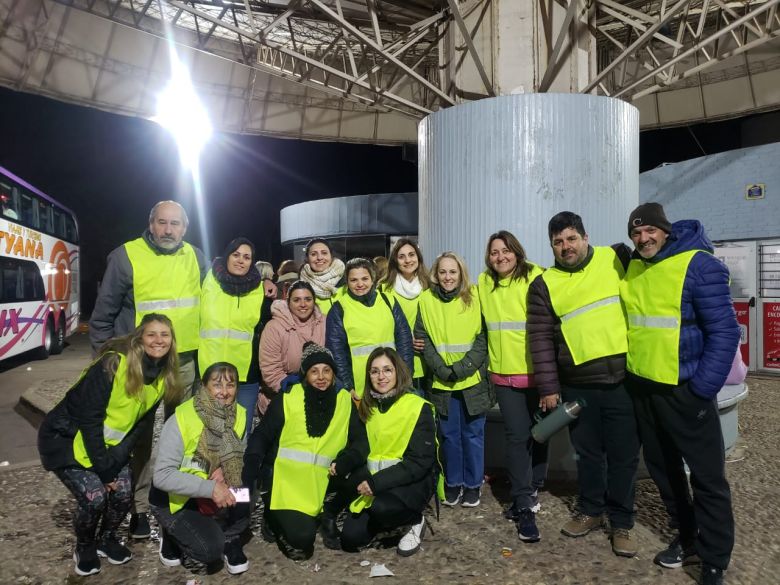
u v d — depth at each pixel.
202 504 3.28
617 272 3.37
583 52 6.46
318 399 3.41
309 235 17.66
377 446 3.50
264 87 21.81
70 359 13.72
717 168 10.29
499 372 3.79
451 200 5.84
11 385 10.24
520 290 3.75
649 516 3.90
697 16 14.45
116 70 18.45
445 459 4.07
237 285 4.00
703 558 2.96
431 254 6.08
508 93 6.16
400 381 3.52
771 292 9.80
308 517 3.33
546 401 3.45
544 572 3.15
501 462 4.81
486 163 5.59
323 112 23.00
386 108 10.54
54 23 16.66
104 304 3.80
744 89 18.61
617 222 5.68
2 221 10.95
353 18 10.81
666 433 3.14
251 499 3.54
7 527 3.87
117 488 3.25
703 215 10.51
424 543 3.53
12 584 3.13
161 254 3.90
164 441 3.20
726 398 4.91
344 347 4.06
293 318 4.13
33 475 4.97
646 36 6.23
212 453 3.26
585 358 3.29
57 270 14.90
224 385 3.35
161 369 3.32
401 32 9.83
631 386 3.24
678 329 2.93
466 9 6.46
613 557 3.30
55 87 17.50
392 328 4.11
